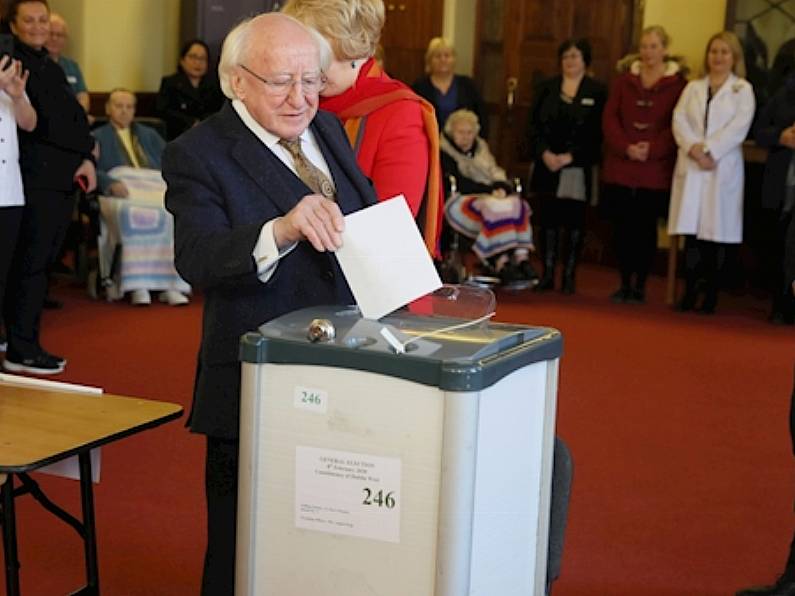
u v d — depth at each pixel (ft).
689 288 25.64
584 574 12.13
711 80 25.11
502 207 26.07
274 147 8.09
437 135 9.44
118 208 23.75
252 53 7.76
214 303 8.18
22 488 9.37
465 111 26.66
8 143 16.87
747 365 21.13
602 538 13.06
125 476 14.33
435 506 6.65
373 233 7.21
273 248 7.34
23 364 18.62
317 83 7.91
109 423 8.46
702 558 12.66
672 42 28.68
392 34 33.76
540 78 32.24
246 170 7.98
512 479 7.11
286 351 6.85
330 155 8.34
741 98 24.81
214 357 8.12
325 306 7.82
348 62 9.20
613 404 18.29
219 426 8.10
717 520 13.74
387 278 7.14
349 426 6.79
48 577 11.53
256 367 6.91
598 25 31.45
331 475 6.87
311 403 6.84
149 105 30.32
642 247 26.32
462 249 26.37
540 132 27.20
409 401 6.62
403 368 6.58
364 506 6.82
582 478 14.93
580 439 16.51
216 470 8.30
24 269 18.39
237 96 7.94
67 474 9.53
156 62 30.68
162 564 11.98
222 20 29.78
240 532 7.11
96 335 21.31
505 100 32.71
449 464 6.54
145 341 21.07
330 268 8.10
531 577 7.48
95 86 29.12
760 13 26.91
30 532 12.53
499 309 25.11
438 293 7.85
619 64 26.86
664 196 25.94
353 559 6.90
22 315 18.51
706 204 24.88
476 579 6.86
